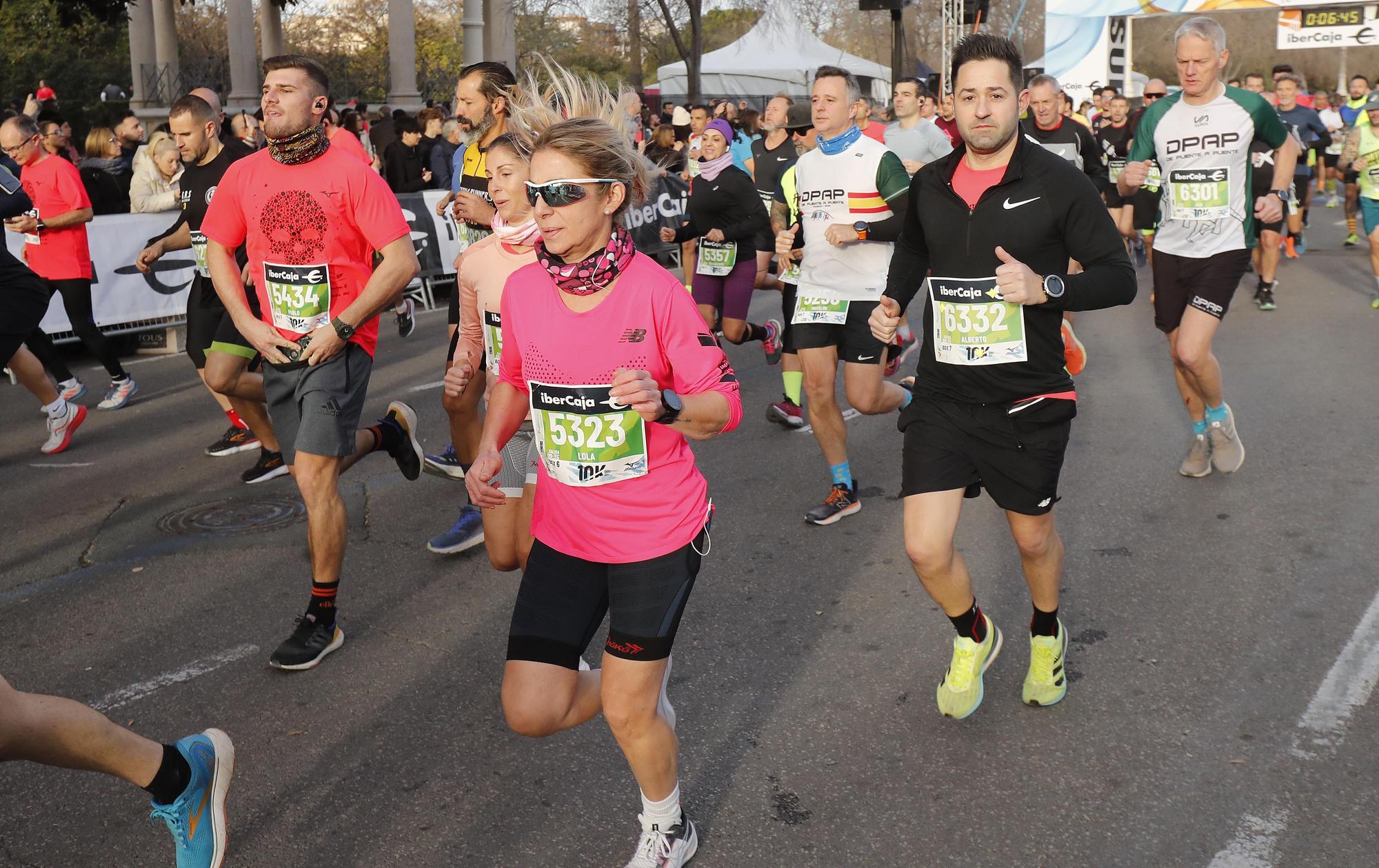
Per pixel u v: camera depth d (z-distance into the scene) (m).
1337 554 4.78
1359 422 6.77
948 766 3.29
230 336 5.32
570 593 2.70
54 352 7.68
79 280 7.79
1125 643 4.04
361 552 5.17
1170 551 4.89
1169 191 5.73
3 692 2.29
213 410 7.95
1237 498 5.51
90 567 5.02
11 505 5.91
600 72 39.59
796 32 27.44
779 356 8.73
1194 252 5.66
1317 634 4.05
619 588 2.65
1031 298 3.09
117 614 4.51
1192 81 5.57
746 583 4.72
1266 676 3.76
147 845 3.02
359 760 3.42
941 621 4.28
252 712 3.72
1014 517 3.41
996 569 4.77
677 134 16.25
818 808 3.11
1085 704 3.62
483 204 4.88
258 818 3.14
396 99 21.89
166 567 5.00
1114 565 4.75
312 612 4.10
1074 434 6.72
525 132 2.78
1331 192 22.20
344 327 3.97
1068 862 2.85
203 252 6.26
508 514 3.89
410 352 9.92
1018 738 3.43
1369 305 10.70
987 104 3.16
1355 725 3.44
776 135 9.58
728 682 3.86
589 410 2.58
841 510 5.44
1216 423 5.70
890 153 5.11
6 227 7.64
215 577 4.88
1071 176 3.23
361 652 4.15
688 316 2.54
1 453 6.91
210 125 6.18
